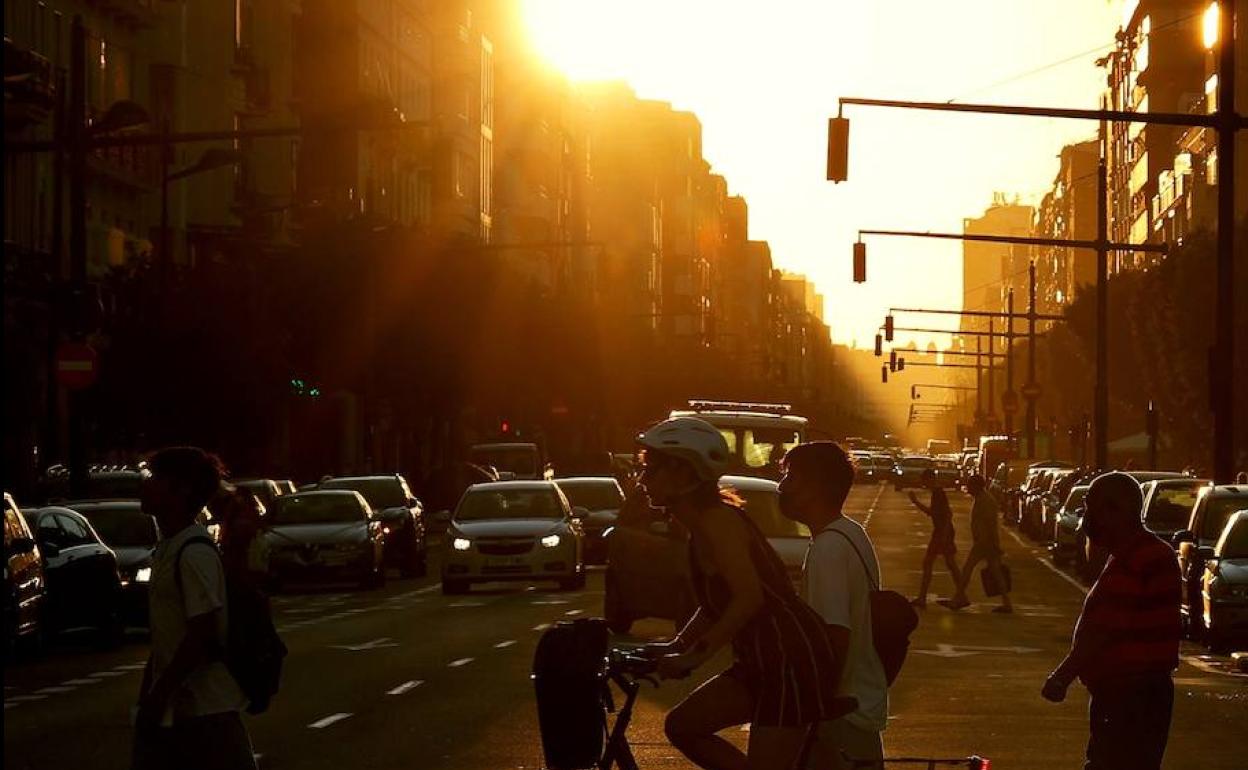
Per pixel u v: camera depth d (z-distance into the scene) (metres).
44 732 24.86
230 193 95.38
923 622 44.59
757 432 58.12
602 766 11.64
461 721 25.28
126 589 41.56
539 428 129.75
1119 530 14.62
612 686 29.52
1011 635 40.59
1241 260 86.25
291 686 29.88
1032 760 21.73
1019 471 114.00
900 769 20.09
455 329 101.06
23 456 69.06
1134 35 168.00
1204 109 129.25
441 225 141.00
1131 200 170.00
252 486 62.16
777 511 39.59
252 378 70.88
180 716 13.44
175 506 13.57
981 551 48.00
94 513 43.47
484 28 160.88
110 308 70.25
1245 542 37.50
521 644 37.25
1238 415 84.75
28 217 74.69
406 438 129.00
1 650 21.11
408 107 132.00
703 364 188.75
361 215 97.38
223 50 95.38
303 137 113.81
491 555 53.53
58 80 60.69
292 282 93.06
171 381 68.50
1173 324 90.69
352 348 94.19
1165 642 14.48
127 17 86.50
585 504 67.94
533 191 181.75
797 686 11.66
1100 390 80.31
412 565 64.62
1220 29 45.81
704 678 30.59
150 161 89.12
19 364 66.12
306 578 56.12
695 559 11.91
